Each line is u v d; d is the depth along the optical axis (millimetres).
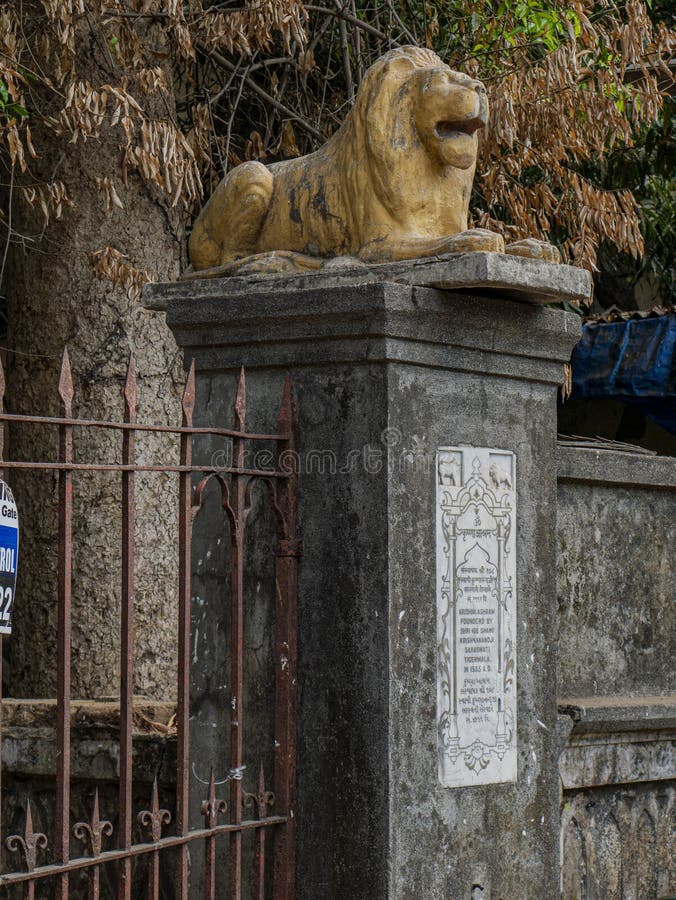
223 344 5480
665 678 6793
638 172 12344
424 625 5109
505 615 5461
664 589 6824
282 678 5199
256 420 5430
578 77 8867
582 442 6730
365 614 5027
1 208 8180
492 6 9562
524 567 5578
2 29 7387
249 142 9242
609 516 6516
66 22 7215
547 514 5711
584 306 13383
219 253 5789
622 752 6227
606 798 6227
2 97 6926
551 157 9148
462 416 5324
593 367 11836
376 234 5246
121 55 7727
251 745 5363
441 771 5133
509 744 5441
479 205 10492
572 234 9531
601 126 9117
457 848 5180
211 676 5516
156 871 4605
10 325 8266
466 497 5316
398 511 5027
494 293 5250
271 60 9133
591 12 9938
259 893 5066
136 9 7633
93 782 6059
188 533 4754
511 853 5418
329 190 5438
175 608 7941
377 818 4930
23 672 7918
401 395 5070
